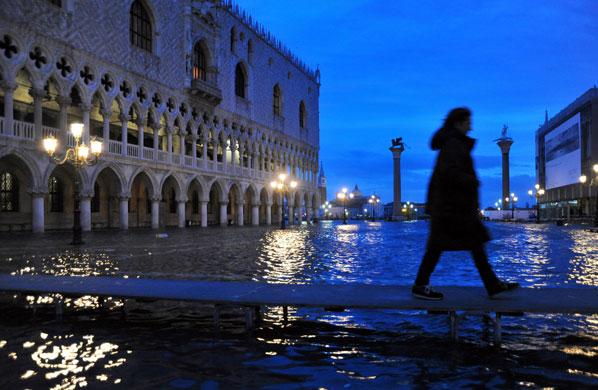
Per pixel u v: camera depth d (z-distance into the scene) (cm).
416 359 379
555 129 8700
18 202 2772
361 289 564
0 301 640
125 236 2259
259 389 311
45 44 2441
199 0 4059
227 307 597
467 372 346
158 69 3444
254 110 5134
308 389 311
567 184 7912
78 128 1630
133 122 3416
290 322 513
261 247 1573
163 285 609
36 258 1156
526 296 496
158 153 3472
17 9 2278
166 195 4194
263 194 6112
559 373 344
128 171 3094
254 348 412
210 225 4647
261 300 492
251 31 5088
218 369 353
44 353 395
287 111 6131
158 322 516
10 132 2233
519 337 447
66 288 581
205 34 4159
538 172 10656
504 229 3619
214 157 4303
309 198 6969
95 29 2800
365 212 17888
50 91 2867
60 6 2641
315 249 1499
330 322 512
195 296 520
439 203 454
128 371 348
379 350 405
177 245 1647
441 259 1193
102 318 536
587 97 6950
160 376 337
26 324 508
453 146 442
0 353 395
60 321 523
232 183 4609
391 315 546
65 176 3027
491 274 473
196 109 3997
